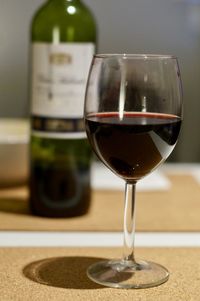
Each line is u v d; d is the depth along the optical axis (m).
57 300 0.64
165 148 0.67
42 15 0.93
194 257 0.76
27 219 0.89
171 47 1.57
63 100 0.88
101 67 0.68
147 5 1.55
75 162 0.91
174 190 1.05
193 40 1.57
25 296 0.65
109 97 0.67
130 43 1.56
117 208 0.95
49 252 0.77
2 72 1.54
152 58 0.67
